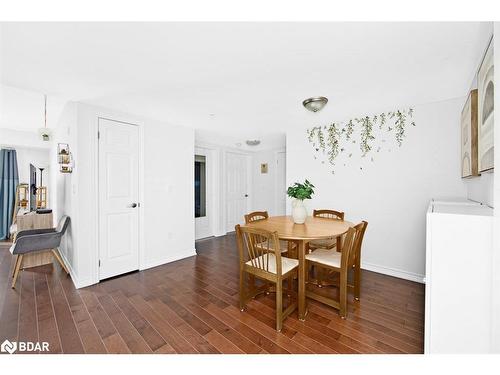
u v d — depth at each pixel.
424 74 1.85
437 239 1.18
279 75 1.87
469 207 1.51
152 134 3.17
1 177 4.60
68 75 1.87
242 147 5.30
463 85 2.07
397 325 1.82
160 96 2.34
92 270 2.59
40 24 1.23
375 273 2.93
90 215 2.58
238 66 1.72
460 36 1.34
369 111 2.84
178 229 3.48
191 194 3.68
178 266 3.17
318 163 3.50
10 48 1.47
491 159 1.25
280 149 5.25
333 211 3.00
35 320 1.88
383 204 2.91
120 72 1.82
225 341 1.64
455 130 2.42
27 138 4.46
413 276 2.69
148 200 3.11
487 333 1.08
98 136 2.65
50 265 3.16
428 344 1.21
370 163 3.01
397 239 2.81
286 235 1.96
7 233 4.62
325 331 1.75
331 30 1.30
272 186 5.39
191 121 3.30
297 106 2.65
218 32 1.32
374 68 1.75
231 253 3.78
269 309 2.07
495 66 1.05
